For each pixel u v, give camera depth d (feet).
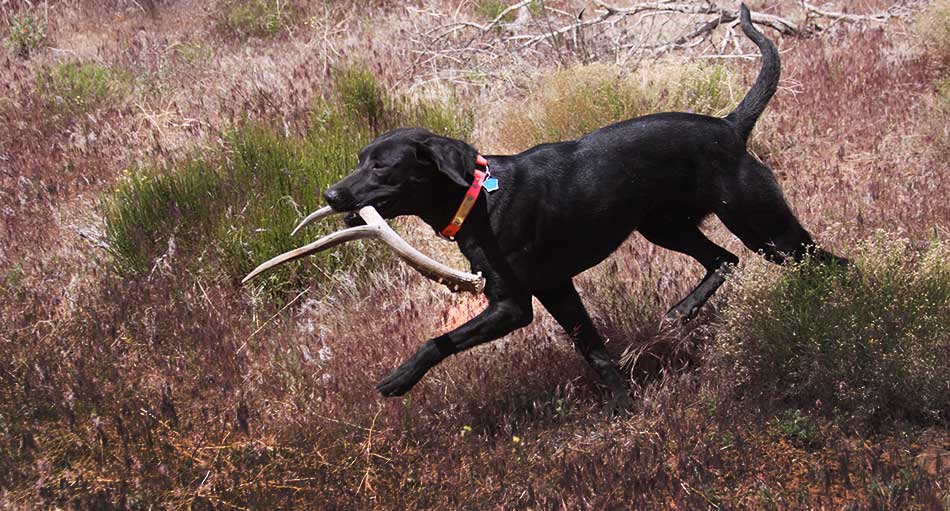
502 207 12.98
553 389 14.55
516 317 13.15
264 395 14.65
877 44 27.27
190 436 13.67
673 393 13.83
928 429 12.76
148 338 15.89
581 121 21.07
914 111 22.50
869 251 14.07
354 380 14.55
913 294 13.32
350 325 16.48
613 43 25.99
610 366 14.11
